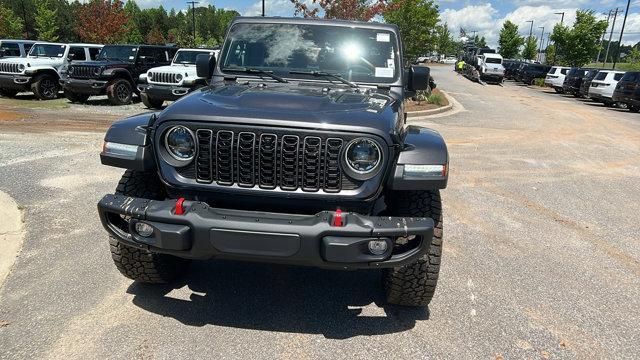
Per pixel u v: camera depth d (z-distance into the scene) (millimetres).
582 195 7250
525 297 3969
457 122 14945
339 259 2818
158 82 14375
